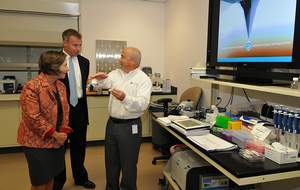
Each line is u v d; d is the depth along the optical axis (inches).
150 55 178.4
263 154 57.1
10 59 154.0
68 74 89.3
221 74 90.5
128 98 76.6
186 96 130.2
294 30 59.3
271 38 66.9
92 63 168.1
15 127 140.6
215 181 73.0
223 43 89.0
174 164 87.7
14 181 108.2
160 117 95.0
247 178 49.2
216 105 104.0
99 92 149.2
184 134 73.2
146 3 173.2
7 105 138.1
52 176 71.8
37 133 66.2
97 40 166.9
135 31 173.3
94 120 150.6
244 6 77.1
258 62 72.0
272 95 77.6
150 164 126.4
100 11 165.0
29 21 143.9
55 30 148.6
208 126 75.3
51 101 68.7
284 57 62.9
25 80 157.9
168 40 170.2
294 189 69.1
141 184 105.7
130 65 82.7
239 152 60.2
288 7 61.1
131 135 83.0
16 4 138.3
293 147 57.2
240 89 92.9
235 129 73.8
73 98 91.5
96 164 126.4
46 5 142.5
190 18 134.7
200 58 124.4
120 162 86.7
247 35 76.3
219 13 90.7
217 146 63.1
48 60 66.3
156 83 170.1
